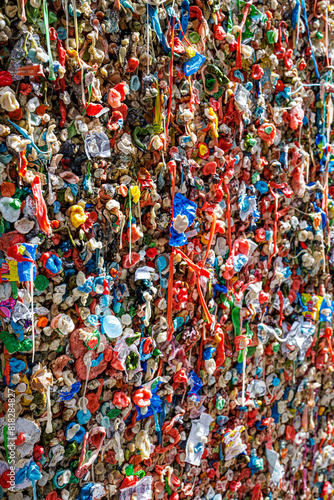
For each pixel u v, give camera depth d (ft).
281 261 3.07
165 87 2.33
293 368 3.23
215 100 2.59
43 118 1.98
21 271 1.93
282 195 2.99
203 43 2.50
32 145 1.95
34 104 1.93
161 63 2.33
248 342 2.81
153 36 2.32
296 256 3.13
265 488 3.14
